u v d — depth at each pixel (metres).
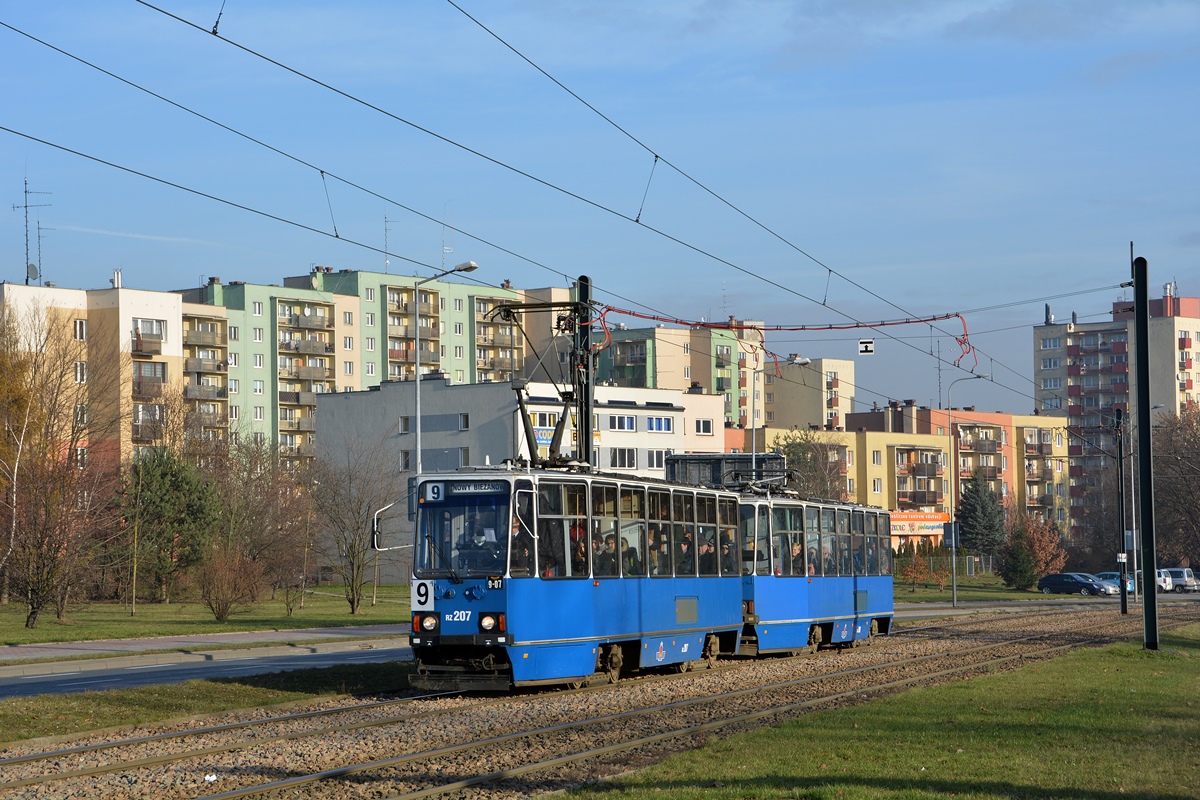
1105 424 155.25
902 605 70.75
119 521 57.59
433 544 22.62
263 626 45.72
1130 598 82.25
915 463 133.25
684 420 100.00
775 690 23.31
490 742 16.23
